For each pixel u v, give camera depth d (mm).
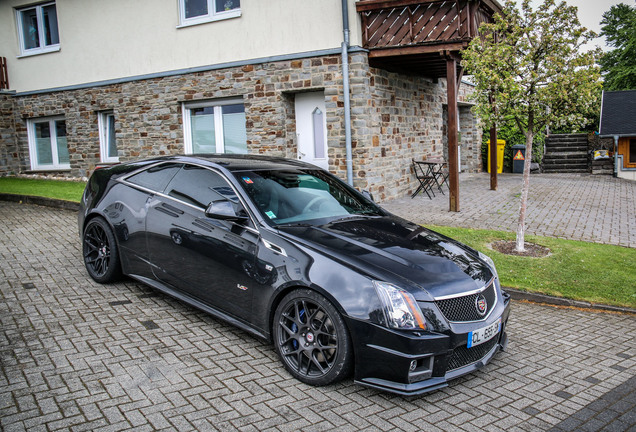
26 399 3256
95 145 13773
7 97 14898
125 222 5145
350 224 4379
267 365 3902
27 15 14602
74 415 3096
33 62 14430
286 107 11078
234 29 11242
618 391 3740
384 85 11062
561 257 6953
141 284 5605
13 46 14711
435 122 14172
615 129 15320
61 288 5379
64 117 14477
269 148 11164
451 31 9617
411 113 12500
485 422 3254
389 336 3305
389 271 3557
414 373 3328
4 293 5184
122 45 12781
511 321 5238
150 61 12430
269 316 3875
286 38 10719
